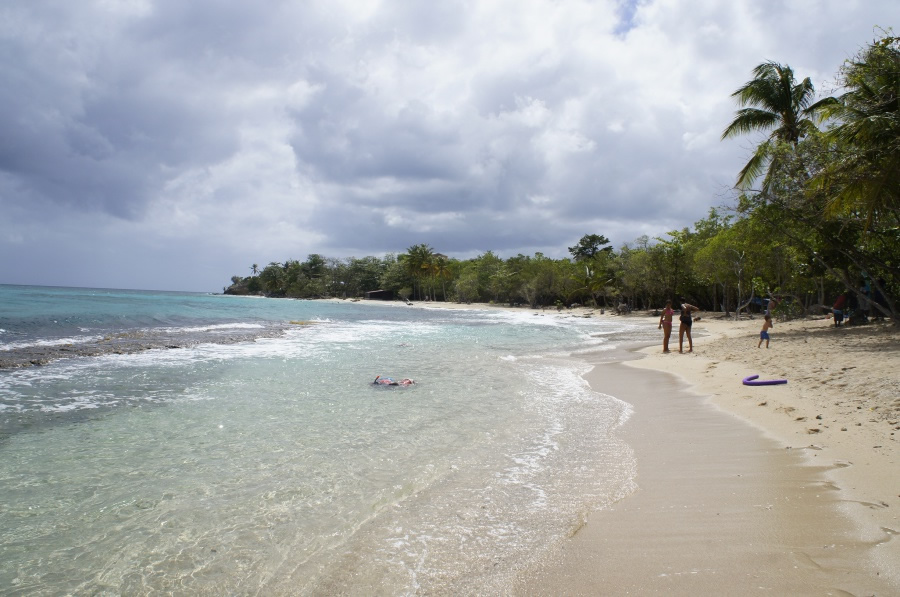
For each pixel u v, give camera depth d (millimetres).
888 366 9992
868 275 19359
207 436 6914
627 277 56594
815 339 17359
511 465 5805
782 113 23844
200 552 3867
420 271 108750
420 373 12719
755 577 3311
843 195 14602
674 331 29969
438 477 5422
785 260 28766
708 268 42500
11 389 10023
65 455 6098
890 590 3061
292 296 150875
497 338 24688
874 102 14477
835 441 6094
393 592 3332
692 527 4109
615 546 3865
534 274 82375
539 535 4094
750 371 11922
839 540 3729
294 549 3910
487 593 3291
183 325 27797
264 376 11922
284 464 5812
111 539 4074
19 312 32000
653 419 7992
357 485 5188
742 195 20109
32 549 3916
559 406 8977
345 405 8891
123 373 12039
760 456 5824
